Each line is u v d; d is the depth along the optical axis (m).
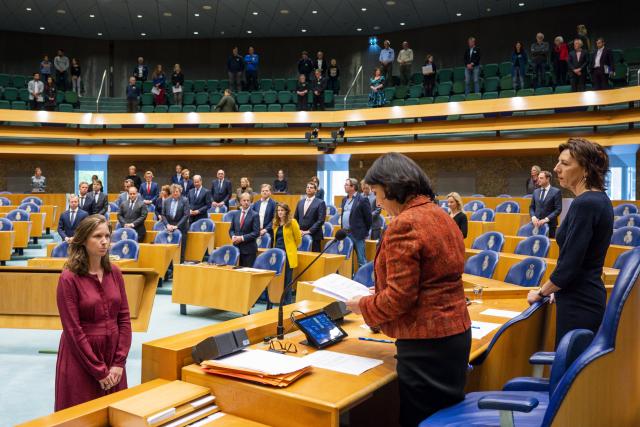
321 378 2.16
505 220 10.26
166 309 7.32
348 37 21.86
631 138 13.13
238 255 7.18
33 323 5.28
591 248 2.68
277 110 17.89
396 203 2.18
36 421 1.95
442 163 17.02
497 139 14.95
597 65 13.70
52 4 18.20
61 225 8.30
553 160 15.73
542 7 18.44
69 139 17.23
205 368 2.24
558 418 1.63
